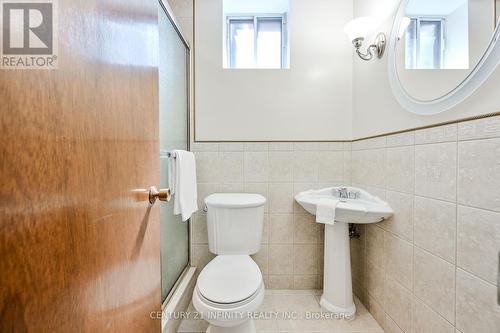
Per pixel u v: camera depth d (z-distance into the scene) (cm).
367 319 145
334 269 149
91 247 39
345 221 139
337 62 176
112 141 46
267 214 177
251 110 177
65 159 33
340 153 177
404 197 117
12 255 26
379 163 140
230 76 176
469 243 82
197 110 177
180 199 132
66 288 34
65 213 33
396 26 125
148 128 65
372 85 148
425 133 103
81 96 37
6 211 25
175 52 155
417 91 109
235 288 110
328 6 175
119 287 48
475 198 80
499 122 73
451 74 90
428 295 101
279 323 141
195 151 177
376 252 143
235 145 177
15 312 26
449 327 90
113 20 47
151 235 66
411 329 111
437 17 98
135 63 57
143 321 60
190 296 163
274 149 177
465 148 84
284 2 185
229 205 148
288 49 182
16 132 26
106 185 44
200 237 179
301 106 176
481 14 78
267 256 178
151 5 68
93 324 40
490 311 75
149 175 66
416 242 109
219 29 176
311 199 154
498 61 73
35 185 29
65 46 33
